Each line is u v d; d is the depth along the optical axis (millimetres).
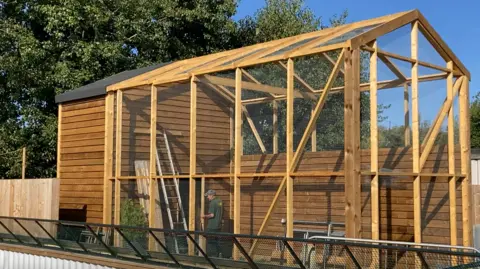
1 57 22125
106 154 14180
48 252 12211
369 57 10688
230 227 11680
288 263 8852
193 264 9742
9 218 13016
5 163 22422
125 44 25547
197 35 28547
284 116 11914
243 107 12648
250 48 13586
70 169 15438
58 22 22672
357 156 10062
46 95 23625
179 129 12867
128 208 13336
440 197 11547
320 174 10398
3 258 13469
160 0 25297
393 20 11016
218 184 12000
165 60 26375
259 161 12141
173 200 12664
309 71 11094
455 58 12234
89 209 14805
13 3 23703
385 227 10578
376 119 10508
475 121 36344
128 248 10594
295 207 10742
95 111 14891
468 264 6113
